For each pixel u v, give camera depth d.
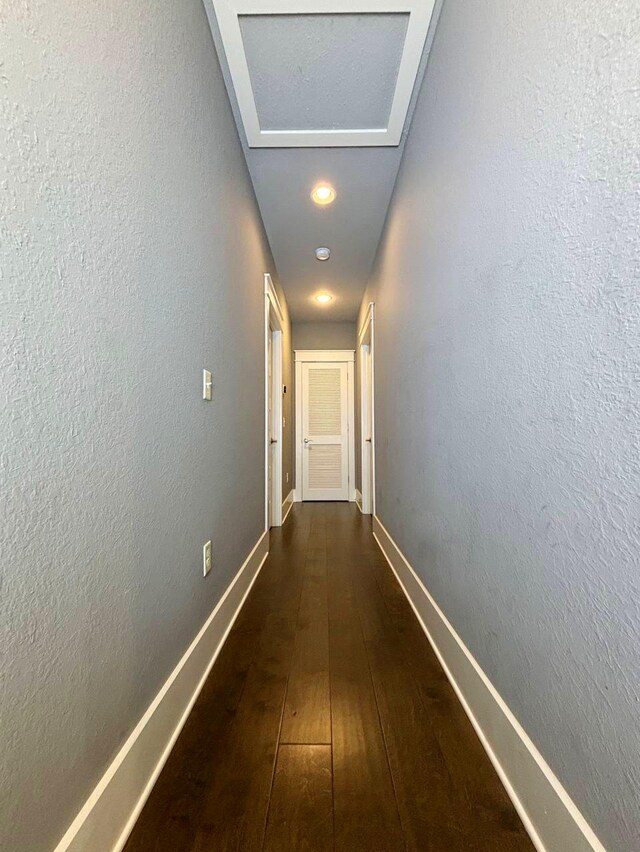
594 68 0.69
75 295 0.74
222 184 1.77
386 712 1.24
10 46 0.60
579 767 0.73
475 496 1.22
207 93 1.56
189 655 1.29
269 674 1.45
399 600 2.12
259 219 2.76
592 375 0.70
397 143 2.18
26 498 0.62
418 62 1.70
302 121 2.03
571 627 0.76
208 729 1.17
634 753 0.61
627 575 0.63
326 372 5.55
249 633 1.75
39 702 0.64
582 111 0.72
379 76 1.79
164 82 1.17
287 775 1.01
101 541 0.82
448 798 0.95
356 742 1.12
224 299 1.80
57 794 0.68
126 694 0.90
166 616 1.13
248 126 2.05
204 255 1.52
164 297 1.15
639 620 0.60
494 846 0.83
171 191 1.21
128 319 0.94
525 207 0.92
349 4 1.48
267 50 1.66
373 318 3.52
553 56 0.81
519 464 0.95
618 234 0.64
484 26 1.13
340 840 0.85
